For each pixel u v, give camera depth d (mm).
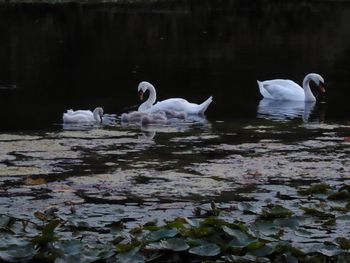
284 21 47125
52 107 20047
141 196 10625
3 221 8953
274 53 33000
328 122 17703
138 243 8344
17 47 34219
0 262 7906
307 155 13383
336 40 37812
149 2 58188
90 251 8188
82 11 51062
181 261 8242
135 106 20500
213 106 20578
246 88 24031
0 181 11383
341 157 13195
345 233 9047
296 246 8531
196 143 14617
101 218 9602
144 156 13266
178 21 46562
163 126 17078
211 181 11438
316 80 21781
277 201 10352
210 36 39344
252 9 54656
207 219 8703
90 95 22328
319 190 10711
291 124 17328
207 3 58438
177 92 23172
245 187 11117
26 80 25172
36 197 10555
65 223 9344
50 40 36906
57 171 12047
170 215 9734
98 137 15266
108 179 11555
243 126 16984
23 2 54969
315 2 58875
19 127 16844
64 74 26641
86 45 35250
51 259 8008
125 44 35812
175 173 11945
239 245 8258
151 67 28562
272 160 12938
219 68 28453
